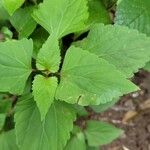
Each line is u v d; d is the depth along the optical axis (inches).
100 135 15.6
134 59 11.1
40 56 11.0
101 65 10.1
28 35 12.3
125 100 18.1
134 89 10.0
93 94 10.2
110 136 15.7
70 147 14.9
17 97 13.5
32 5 12.8
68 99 10.4
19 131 11.4
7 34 13.4
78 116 15.5
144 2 12.5
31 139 11.4
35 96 10.6
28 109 11.5
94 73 10.2
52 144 11.2
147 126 18.0
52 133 11.3
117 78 10.0
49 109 11.3
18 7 11.9
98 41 11.3
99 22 12.7
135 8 12.4
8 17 13.1
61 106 11.4
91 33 11.4
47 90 10.6
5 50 10.7
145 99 18.1
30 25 12.5
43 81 10.8
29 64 11.0
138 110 18.0
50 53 10.9
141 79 17.9
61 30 11.3
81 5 11.4
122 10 12.5
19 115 11.5
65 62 10.6
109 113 17.9
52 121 11.3
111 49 11.2
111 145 17.8
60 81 10.6
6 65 10.7
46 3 11.4
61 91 10.5
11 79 10.8
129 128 18.0
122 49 11.1
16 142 12.1
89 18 12.6
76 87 10.3
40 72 11.2
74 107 12.8
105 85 10.1
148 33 12.5
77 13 11.4
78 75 10.3
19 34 12.5
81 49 10.4
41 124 11.4
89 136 15.6
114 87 10.0
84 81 10.3
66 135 11.3
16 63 10.8
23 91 11.8
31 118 11.5
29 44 10.9
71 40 13.2
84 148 15.0
